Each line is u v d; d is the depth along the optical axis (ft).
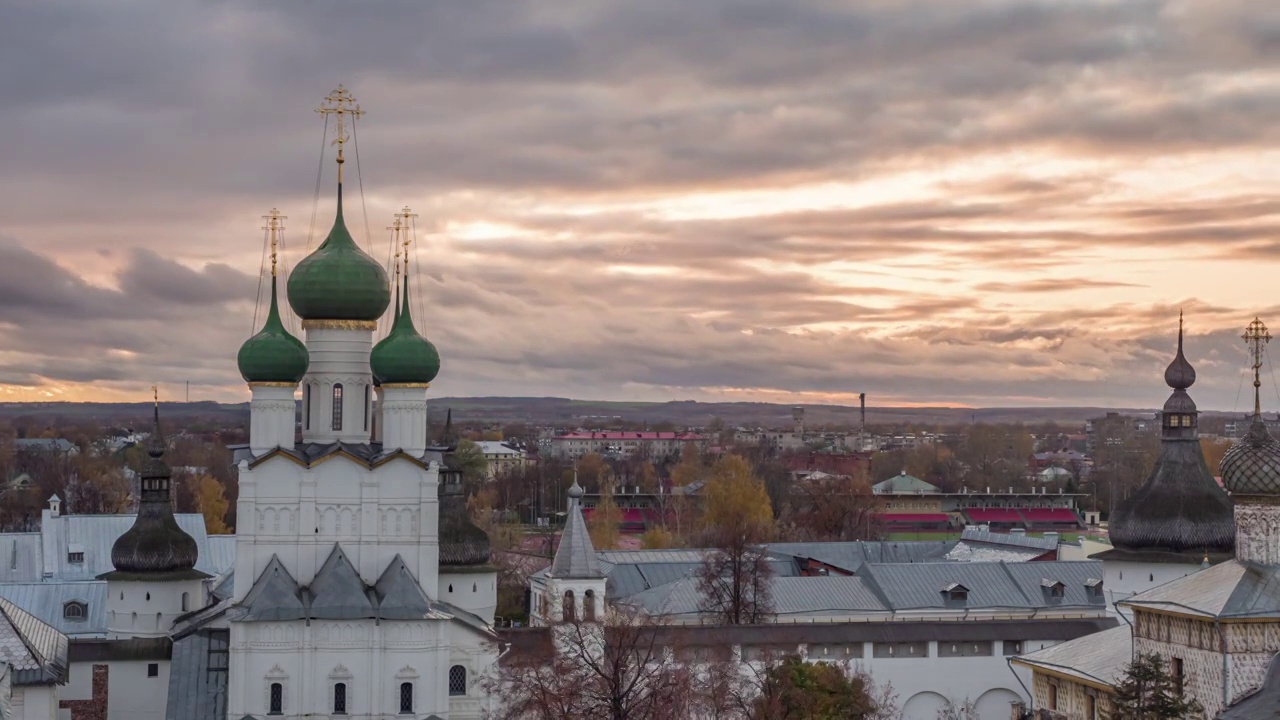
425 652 428.97
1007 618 566.36
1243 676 331.98
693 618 560.20
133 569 479.00
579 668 389.60
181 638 446.60
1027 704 513.45
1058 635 520.83
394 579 435.94
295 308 465.06
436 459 461.37
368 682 426.92
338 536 443.32
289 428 452.35
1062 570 587.68
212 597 516.32
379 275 466.29
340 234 469.16
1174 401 485.56
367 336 467.11
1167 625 352.08
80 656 471.62
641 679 415.44
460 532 486.38
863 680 435.94
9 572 594.24
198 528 600.39
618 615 442.09
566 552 482.28
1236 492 354.33
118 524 615.57
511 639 464.65
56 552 602.44
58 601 540.52
